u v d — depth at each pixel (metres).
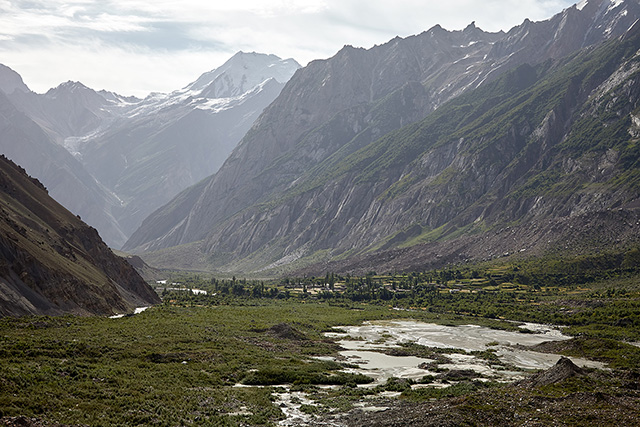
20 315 111.19
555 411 60.69
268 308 196.25
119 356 83.81
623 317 162.00
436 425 55.31
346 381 84.06
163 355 88.25
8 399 53.06
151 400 62.28
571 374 74.19
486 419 58.09
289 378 83.62
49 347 80.38
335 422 59.84
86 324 111.00
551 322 175.25
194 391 69.44
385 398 72.81
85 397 59.91
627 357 107.75
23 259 126.25
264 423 58.34
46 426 48.62
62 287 132.12
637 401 65.56
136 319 126.31
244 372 84.81
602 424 56.44
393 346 126.69
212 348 99.81
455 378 87.62
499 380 86.69
